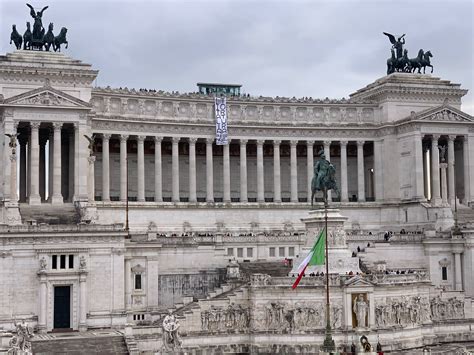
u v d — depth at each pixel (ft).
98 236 401.90
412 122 579.07
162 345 338.54
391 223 594.24
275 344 385.91
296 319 387.34
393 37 627.05
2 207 441.68
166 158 588.50
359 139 606.14
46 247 392.47
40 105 478.59
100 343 351.46
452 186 587.27
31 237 389.80
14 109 475.31
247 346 391.24
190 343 382.63
